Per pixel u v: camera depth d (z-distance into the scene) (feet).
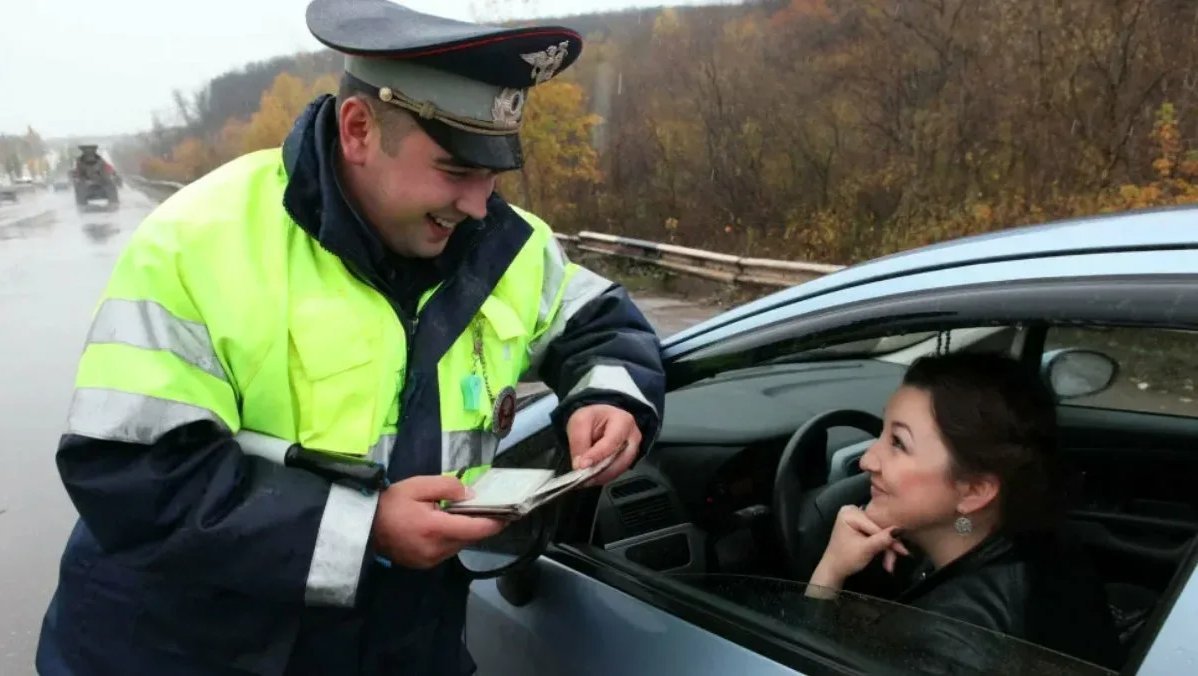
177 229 3.75
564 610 5.02
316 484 3.75
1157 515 5.47
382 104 3.83
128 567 3.77
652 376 4.91
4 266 50.14
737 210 49.80
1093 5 34.01
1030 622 4.25
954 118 38.70
